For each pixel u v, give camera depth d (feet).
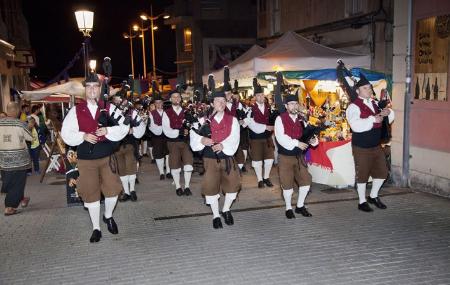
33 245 18.44
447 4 22.85
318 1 47.16
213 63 100.63
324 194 25.14
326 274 14.70
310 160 26.96
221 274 14.98
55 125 33.17
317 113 26.73
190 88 57.57
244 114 27.12
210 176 19.49
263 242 17.81
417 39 25.14
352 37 42.63
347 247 16.98
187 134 25.39
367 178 21.61
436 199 23.40
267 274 14.85
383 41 38.96
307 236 18.33
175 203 24.48
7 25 59.36
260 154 27.37
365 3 40.27
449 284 13.78
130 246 17.90
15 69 61.31
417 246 16.89
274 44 36.73
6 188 23.13
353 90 21.77
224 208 20.57
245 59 37.55
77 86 35.96
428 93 24.54
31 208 24.76
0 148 22.90
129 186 25.88
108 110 18.42
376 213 21.22
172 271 15.37
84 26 29.66
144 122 25.38
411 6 25.25
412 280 14.10
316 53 33.35
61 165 35.91
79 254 17.24
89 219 21.94
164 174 32.91
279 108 20.61
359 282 14.06
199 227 20.02
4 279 15.20
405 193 24.76
